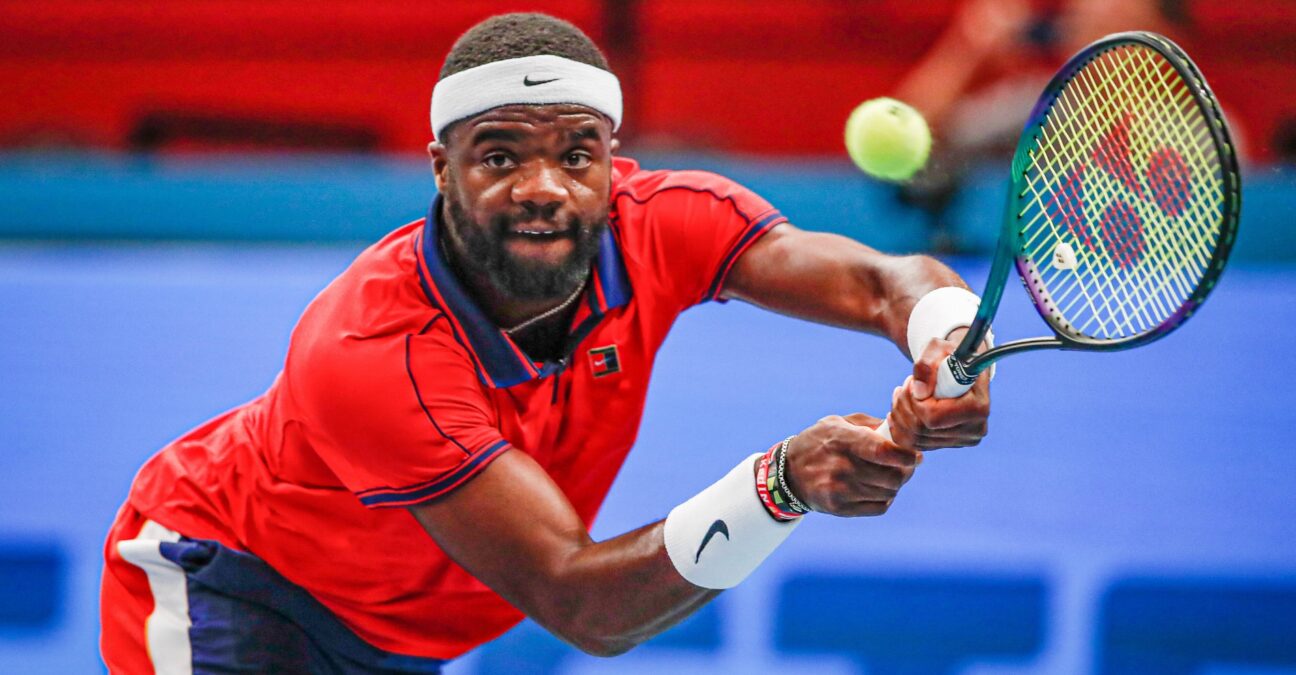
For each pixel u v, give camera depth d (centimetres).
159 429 1636
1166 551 1516
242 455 956
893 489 692
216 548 962
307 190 1891
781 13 2483
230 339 1669
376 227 1884
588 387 873
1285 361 1564
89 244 1903
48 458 1625
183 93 2558
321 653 984
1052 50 1994
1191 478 1534
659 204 891
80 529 1600
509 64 761
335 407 796
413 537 904
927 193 1700
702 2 2491
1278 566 1512
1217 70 2425
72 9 2547
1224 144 593
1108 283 717
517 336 841
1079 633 1507
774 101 2500
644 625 744
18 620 1588
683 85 2506
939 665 1502
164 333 1672
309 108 2550
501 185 771
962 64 2008
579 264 796
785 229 884
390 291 812
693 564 717
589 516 964
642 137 2128
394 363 784
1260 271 1758
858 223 1767
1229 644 1509
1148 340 635
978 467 1538
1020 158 694
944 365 672
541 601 759
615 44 2141
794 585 1511
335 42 2541
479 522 767
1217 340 1574
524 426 851
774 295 874
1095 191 737
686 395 1584
